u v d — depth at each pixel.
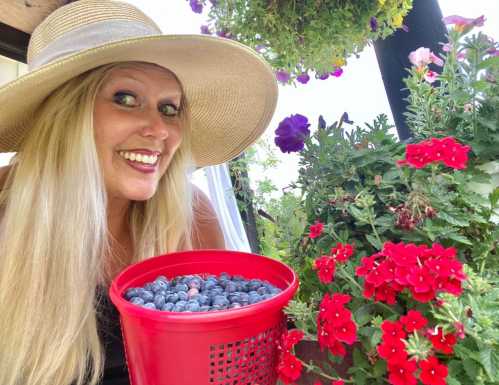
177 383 0.45
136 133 0.74
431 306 0.40
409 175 0.55
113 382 0.75
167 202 0.93
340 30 0.84
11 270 0.66
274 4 0.80
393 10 0.85
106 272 0.84
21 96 0.68
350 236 0.58
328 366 0.49
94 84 0.70
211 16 0.88
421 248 0.41
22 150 0.76
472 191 0.51
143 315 0.42
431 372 0.36
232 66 0.80
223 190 1.33
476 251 0.50
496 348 0.37
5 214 0.75
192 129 1.06
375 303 0.46
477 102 0.58
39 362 0.65
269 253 1.06
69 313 0.65
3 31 1.08
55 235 0.67
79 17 0.70
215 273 0.70
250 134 1.02
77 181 0.69
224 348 0.44
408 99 0.67
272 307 0.45
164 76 0.78
